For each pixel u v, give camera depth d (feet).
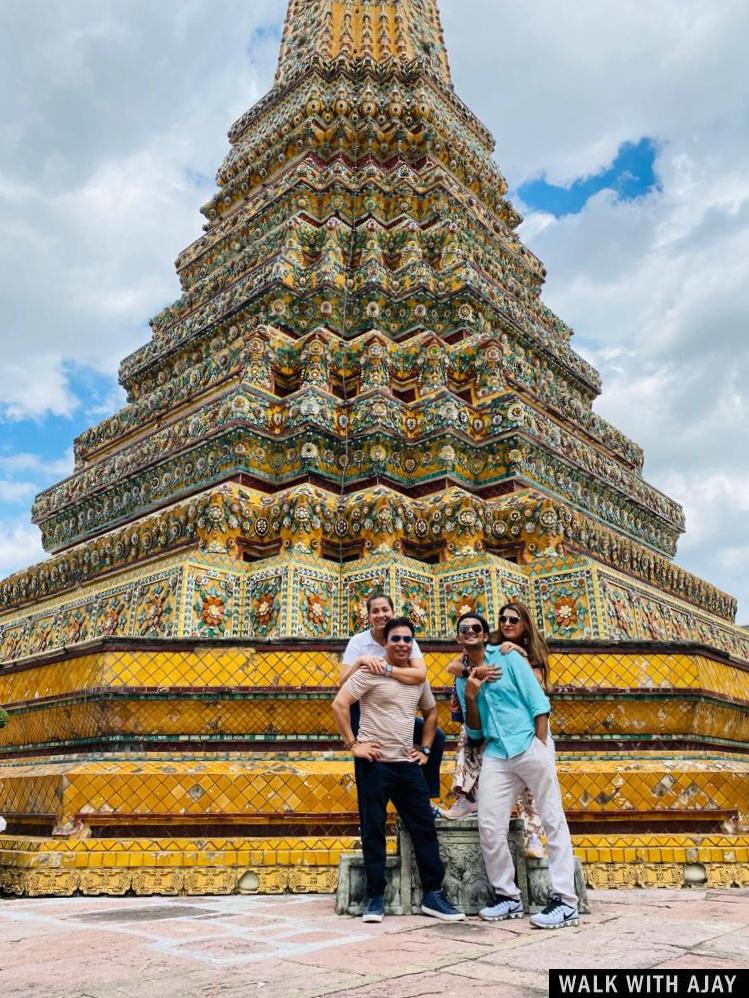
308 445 37.24
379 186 53.36
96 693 23.06
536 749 16.33
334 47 65.00
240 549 34.09
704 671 25.38
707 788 22.58
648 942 12.87
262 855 20.44
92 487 45.27
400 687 17.20
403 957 11.98
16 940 13.44
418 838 16.47
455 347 43.86
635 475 50.42
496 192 64.90
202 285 55.42
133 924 15.08
